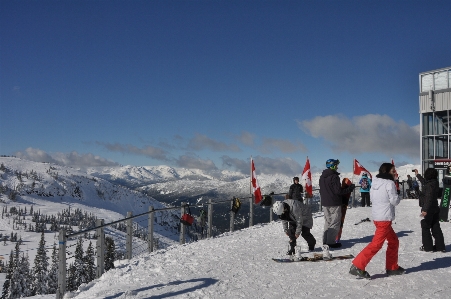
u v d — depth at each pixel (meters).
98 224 8.46
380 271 6.22
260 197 15.38
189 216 11.86
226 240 10.35
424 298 4.88
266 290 5.52
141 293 5.66
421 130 31.12
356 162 18.58
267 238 10.34
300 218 7.71
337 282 5.73
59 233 7.24
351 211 15.34
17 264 82.75
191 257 8.18
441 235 7.49
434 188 7.25
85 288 6.82
